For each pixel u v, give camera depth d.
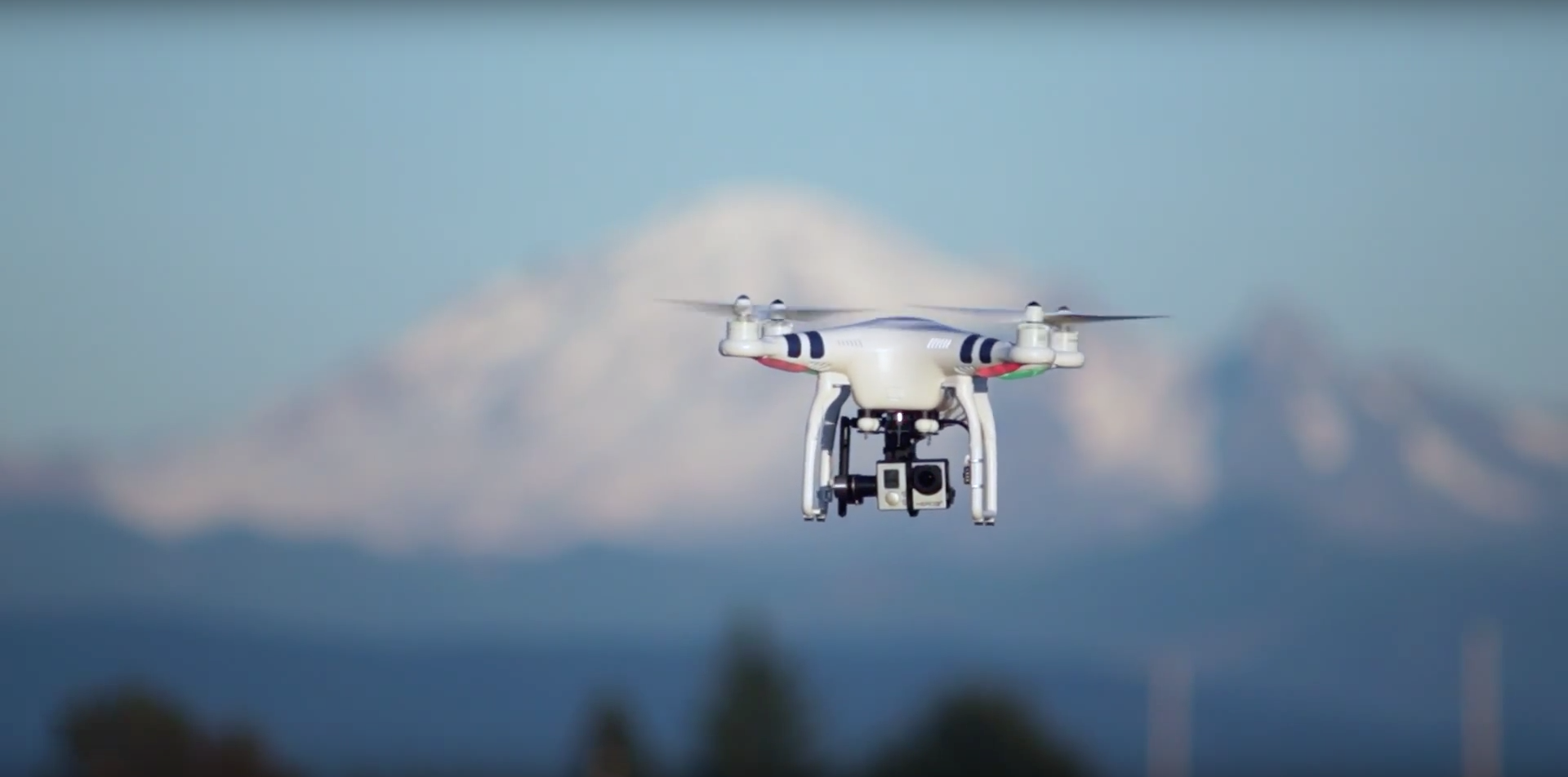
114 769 102.00
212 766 105.00
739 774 123.75
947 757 100.50
